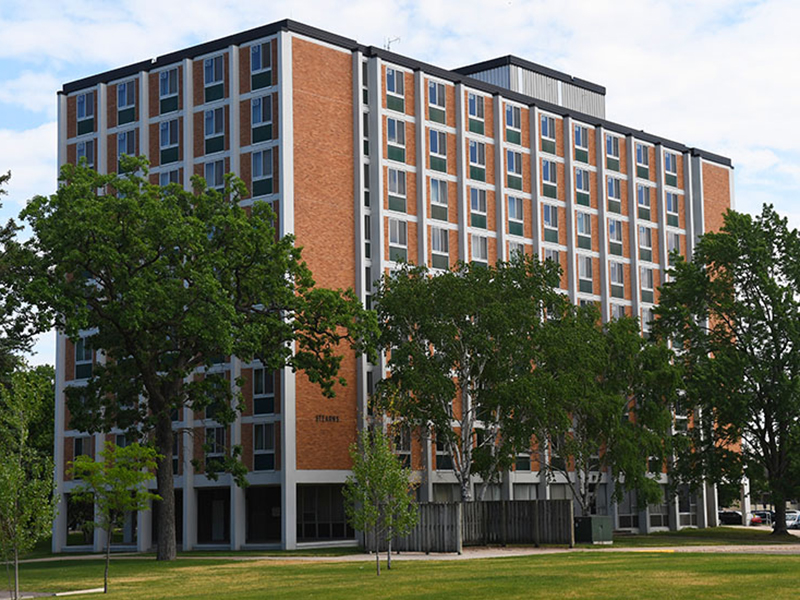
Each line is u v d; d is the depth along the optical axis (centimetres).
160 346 5253
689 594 2581
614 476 6619
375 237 7050
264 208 5438
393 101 7281
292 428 6506
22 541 2972
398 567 3981
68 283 4988
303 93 6838
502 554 4934
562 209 8356
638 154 9019
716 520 9162
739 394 7131
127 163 5272
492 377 6162
